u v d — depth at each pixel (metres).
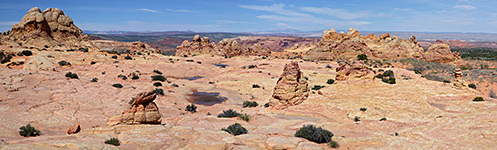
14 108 29.12
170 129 20.66
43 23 100.06
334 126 25.55
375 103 33.78
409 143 19.83
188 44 150.62
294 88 36.00
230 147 16.59
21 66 65.38
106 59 87.88
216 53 148.38
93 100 37.81
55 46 96.00
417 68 91.25
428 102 36.03
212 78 77.62
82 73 66.44
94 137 17.12
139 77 71.56
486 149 17.52
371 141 20.38
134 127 20.64
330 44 141.50
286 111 33.19
